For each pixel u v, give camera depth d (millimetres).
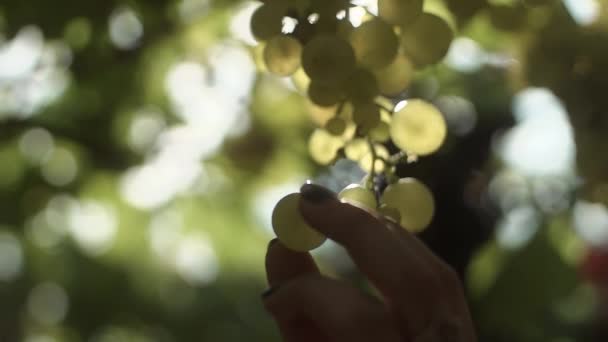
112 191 1011
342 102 511
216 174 984
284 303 474
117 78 817
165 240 1075
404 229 479
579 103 565
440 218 1005
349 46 480
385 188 502
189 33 781
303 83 542
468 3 553
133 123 900
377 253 458
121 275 1089
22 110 847
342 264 1120
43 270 1067
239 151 923
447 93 796
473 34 641
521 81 584
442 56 513
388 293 462
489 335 854
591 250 944
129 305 1100
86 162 969
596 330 976
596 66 559
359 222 462
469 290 822
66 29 711
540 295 774
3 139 871
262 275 1139
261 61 537
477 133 960
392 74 518
